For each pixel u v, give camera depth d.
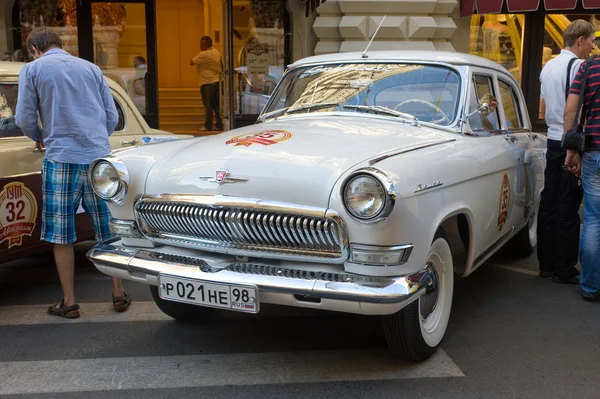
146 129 5.36
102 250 3.31
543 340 3.61
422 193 2.77
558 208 4.64
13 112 4.25
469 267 3.58
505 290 4.59
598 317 4.00
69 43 9.84
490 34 10.02
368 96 3.90
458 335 3.67
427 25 9.07
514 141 4.38
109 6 9.85
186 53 12.97
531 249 5.58
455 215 3.30
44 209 3.88
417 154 2.95
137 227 3.25
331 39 9.39
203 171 3.03
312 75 4.27
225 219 2.88
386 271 2.68
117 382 3.08
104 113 4.04
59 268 3.97
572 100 4.07
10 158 4.07
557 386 3.02
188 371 3.21
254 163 2.93
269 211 2.78
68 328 3.83
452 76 3.83
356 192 2.59
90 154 3.87
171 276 2.98
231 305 2.83
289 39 9.90
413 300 2.72
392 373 3.16
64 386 3.04
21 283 4.84
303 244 2.77
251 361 3.32
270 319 3.96
